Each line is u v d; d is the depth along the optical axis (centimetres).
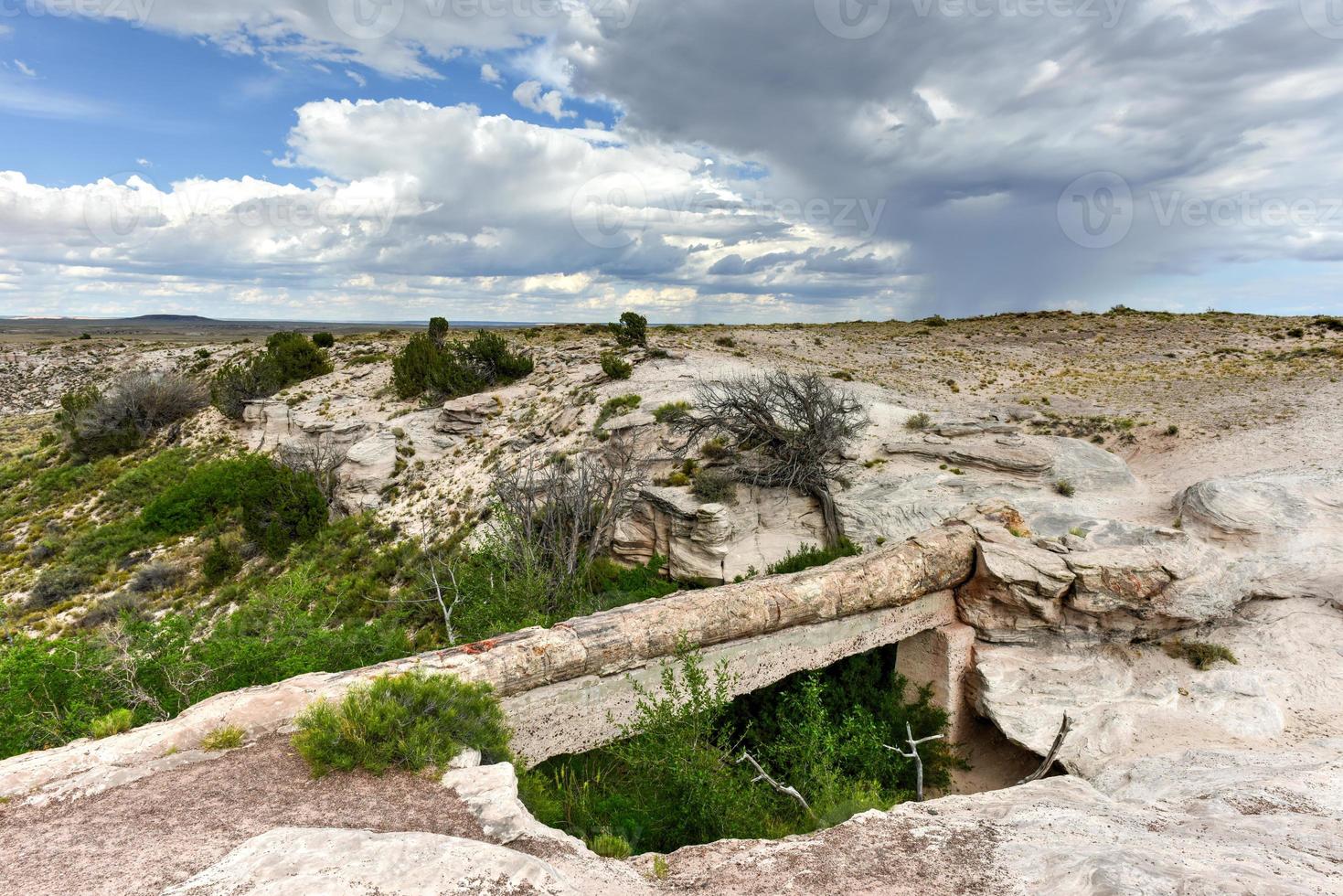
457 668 1065
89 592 3025
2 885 571
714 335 6103
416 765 803
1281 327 5216
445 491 3206
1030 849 638
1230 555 1650
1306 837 683
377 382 4950
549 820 988
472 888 529
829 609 1465
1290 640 1493
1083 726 1416
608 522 2359
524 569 1972
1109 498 2220
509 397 3997
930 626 1659
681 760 1109
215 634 1512
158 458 4431
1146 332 5631
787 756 1354
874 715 1606
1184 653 1523
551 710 1162
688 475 2527
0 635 2617
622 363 3875
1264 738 1298
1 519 4047
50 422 6003
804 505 2456
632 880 647
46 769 780
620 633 1237
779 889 608
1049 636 1602
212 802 725
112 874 582
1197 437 2702
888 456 2641
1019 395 3791
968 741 1620
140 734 857
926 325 7206
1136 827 721
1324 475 1919
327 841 587
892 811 792
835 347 5622
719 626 1330
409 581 2489
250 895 507
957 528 1741
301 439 4050
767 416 2509
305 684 983
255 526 3106
